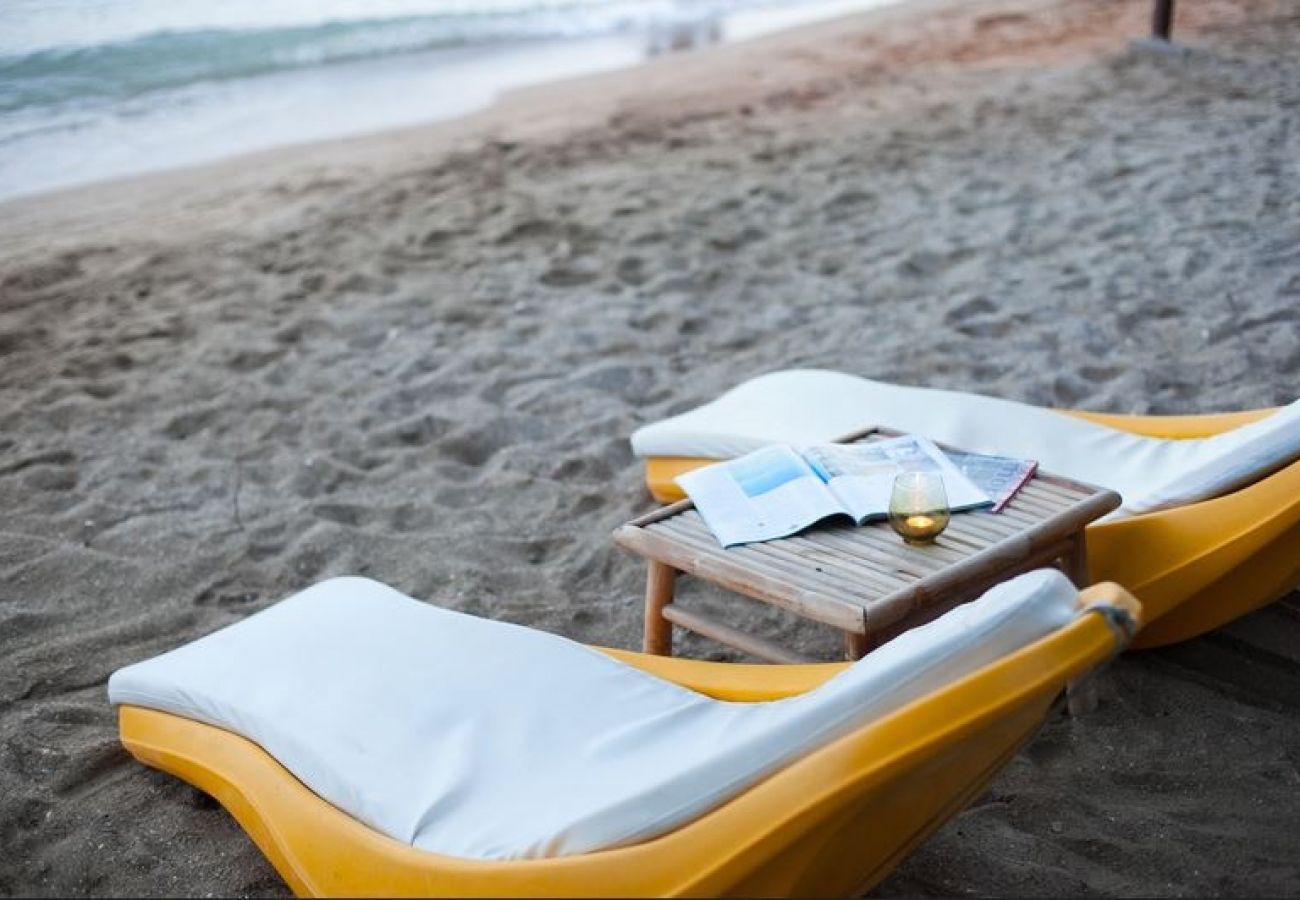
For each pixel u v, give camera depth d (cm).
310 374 493
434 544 374
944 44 1044
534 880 177
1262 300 503
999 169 692
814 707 181
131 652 326
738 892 175
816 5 1405
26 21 1035
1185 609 287
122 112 915
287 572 364
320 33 1204
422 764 210
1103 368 458
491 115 902
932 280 557
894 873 233
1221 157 677
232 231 659
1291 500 266
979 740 178
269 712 229
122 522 393
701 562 261
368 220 667
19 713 299
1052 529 260
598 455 420
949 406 337
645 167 739
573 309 544
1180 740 269
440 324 534
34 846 255
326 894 200
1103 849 239
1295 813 246
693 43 1183
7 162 796
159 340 529
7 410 470
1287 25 980
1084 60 926
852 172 705
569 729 217
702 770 182
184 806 263
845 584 245
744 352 499
